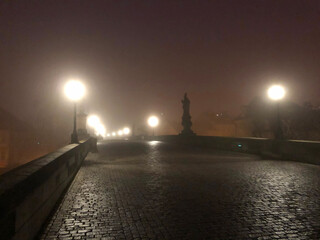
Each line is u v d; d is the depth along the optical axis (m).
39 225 4.94
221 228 5.12
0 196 3.01
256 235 4.80
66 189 8.20
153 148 25.33
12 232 3.49
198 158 16.53
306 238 4.68
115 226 5.23
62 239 4.61
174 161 15.12
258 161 14.83
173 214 5.93
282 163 13.95
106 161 15.38
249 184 8.84
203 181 9.41
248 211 6.10
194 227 5.18
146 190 8.12
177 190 8.10
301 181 9.29
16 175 4.15
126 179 9.84
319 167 12.48
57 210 6.14
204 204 6.66
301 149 14.46
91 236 4.75
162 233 4.90
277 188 8.26
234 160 15.40
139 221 5.50
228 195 7.49
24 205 4.02
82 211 6.10
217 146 24.08
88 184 8.97
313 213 5.95
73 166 10.38
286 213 5.95
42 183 5.12
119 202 6.85
